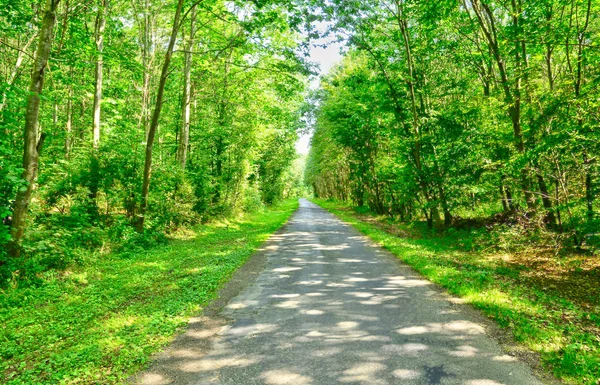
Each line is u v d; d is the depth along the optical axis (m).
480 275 8.41
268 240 15.63
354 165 32.12
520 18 11.84
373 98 20.81
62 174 11.65
